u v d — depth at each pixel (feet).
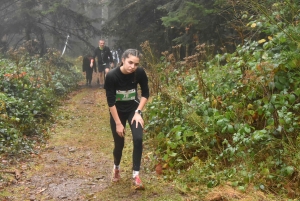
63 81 46.39
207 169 15.05
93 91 47.11
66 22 76.23
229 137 16.44
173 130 16.96
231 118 16.56
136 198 13.83
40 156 19.53
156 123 20.18
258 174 13.91
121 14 58.70
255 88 16.55
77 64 85.40
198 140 16.52
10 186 15.31
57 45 72.59
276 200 12.57
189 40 40.83
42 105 28.84
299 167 13.20
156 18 56.08
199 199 13.08
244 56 18.20
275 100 15.44
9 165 17.70
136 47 57.72
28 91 29.12
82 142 22.61
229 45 37.40
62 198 14.17
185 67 29.14
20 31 72.64
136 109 15.17
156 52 47.70
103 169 17.52
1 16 69.67
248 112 15.98
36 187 15.29
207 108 17.42
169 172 15.92
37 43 67.31
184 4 40.32
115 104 14.93
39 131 24.12
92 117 30.35
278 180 13.50
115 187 15.06
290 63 15.89
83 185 15.47
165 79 26.76
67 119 29.43
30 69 41.93
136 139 14.44
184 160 16.72
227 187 13.58
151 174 16.29
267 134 14.55
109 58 48.19
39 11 65.16
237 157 15.24
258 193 12.98
